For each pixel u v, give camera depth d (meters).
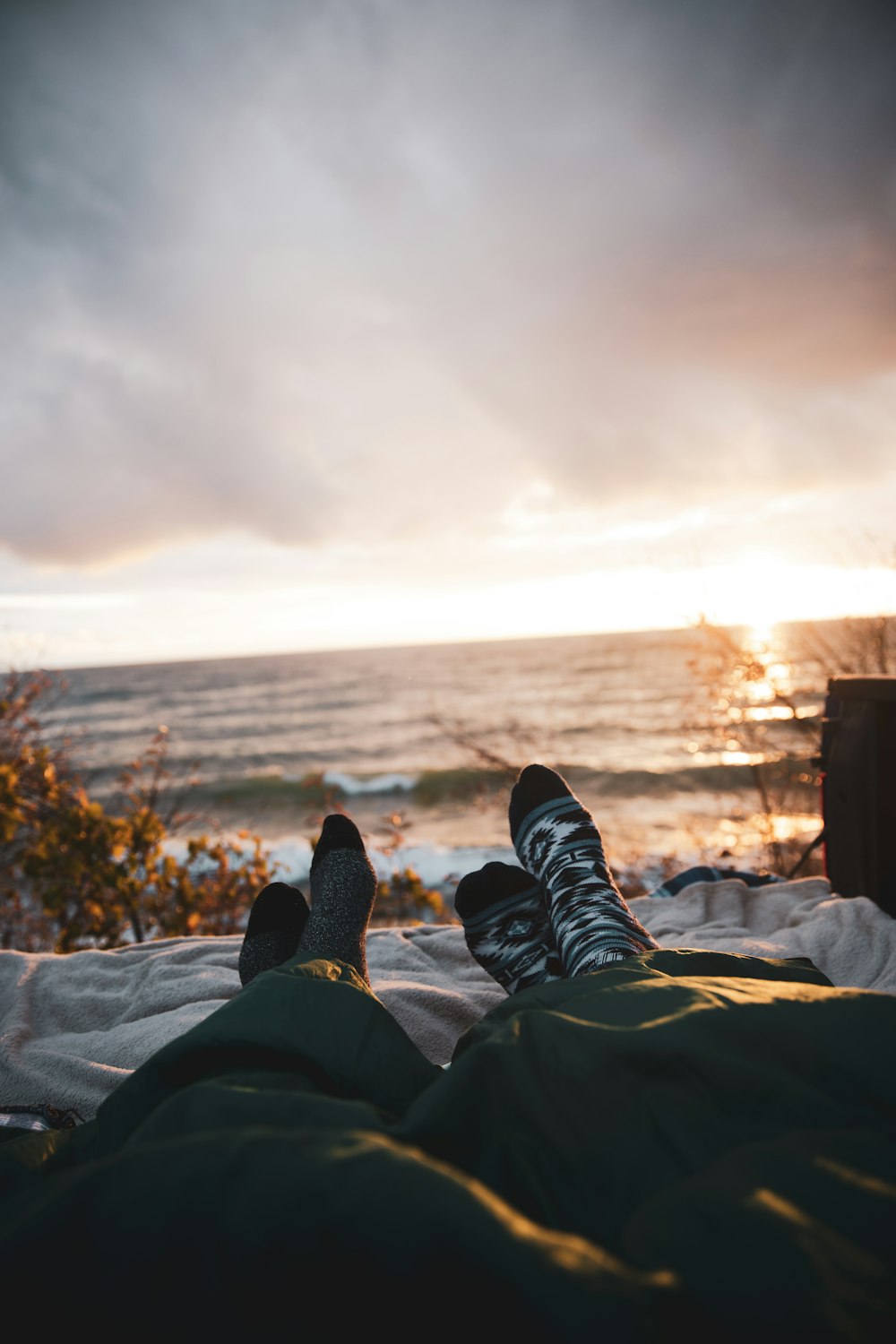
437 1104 0.78
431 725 27.45
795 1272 0.55
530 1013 0.90
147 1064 0.93
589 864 1.79
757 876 2.86
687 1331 0.53
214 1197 0.61
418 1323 0.55
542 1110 0.79
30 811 4.46
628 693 32.19
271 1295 0.58
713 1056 0.80
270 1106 0.78
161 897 4.10
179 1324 0.58
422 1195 0.58
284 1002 0.97
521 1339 0.52
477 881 1.87
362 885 1.75
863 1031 0.84
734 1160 0.69
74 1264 0.60
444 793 15.54
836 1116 0.76
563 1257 0.55
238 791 16.56
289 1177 0.60
